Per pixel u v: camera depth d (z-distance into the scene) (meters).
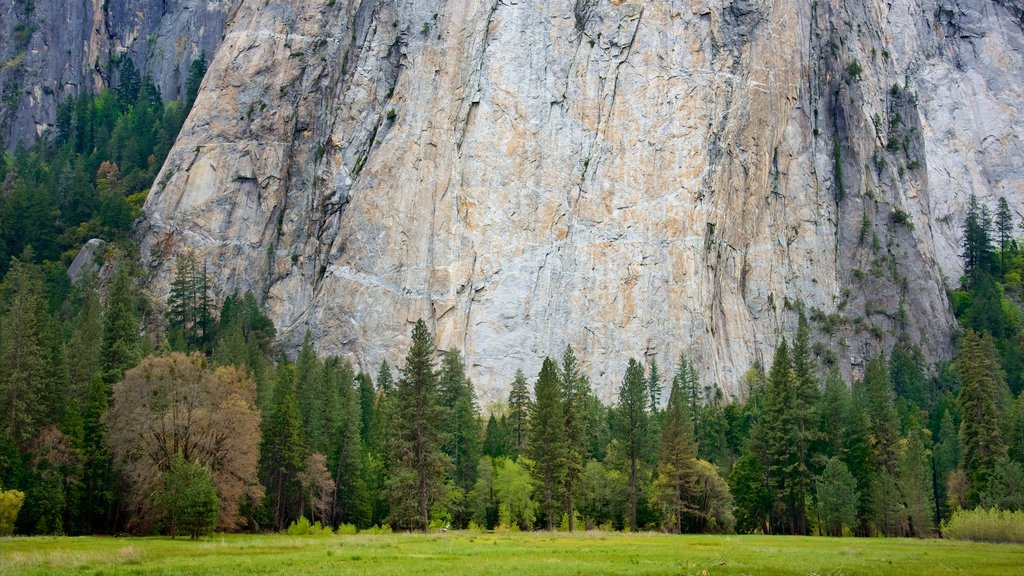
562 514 95.06
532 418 90.88
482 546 60.06
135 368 81.56
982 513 79.00
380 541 63.69
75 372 92.81
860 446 94.94
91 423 81.00
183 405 79.19
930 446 123.44
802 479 93.56
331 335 156.25
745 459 97.69
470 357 151.12
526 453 89.31
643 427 97.94
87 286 148.25
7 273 155.50
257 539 67.88
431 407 85.50
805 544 67.56
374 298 156.62
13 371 82.94
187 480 69.06
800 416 95.00
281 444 90.06
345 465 96.38
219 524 78.56
